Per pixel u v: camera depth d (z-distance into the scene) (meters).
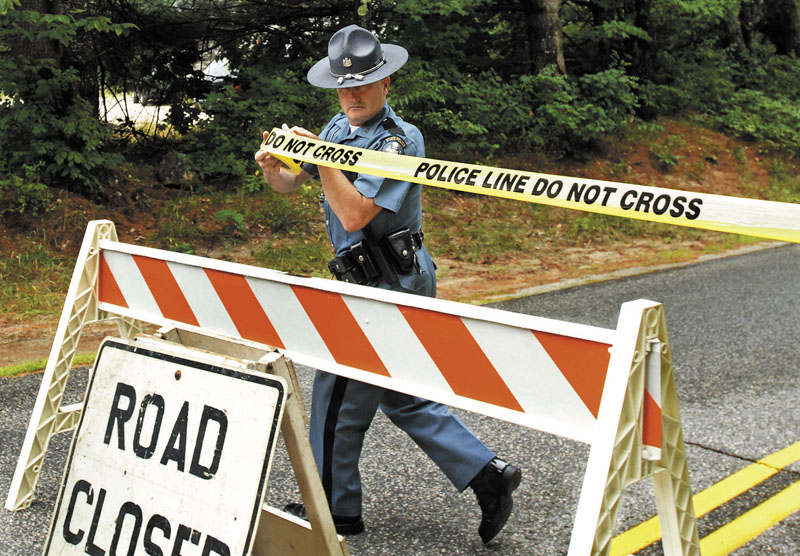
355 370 2.44
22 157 8.22
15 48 8.09
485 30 13.34
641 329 1.85
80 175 8.30
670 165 12.76
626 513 3.21
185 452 2.17
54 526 2.36
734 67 16.56
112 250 3.20
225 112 10.28
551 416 2.03
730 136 14.52
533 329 2.02
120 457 2.29
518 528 3.08
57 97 8.38
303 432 2.15
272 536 2.43
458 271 8.43
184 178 9.43
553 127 11.95
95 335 5.78
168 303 2.99
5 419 4.09
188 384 2.21
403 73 11.00
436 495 3.34
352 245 2.79
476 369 2.17
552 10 12.31
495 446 3.87
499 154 11.93
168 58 11.01
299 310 2.56
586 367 1.95
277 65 11.16
